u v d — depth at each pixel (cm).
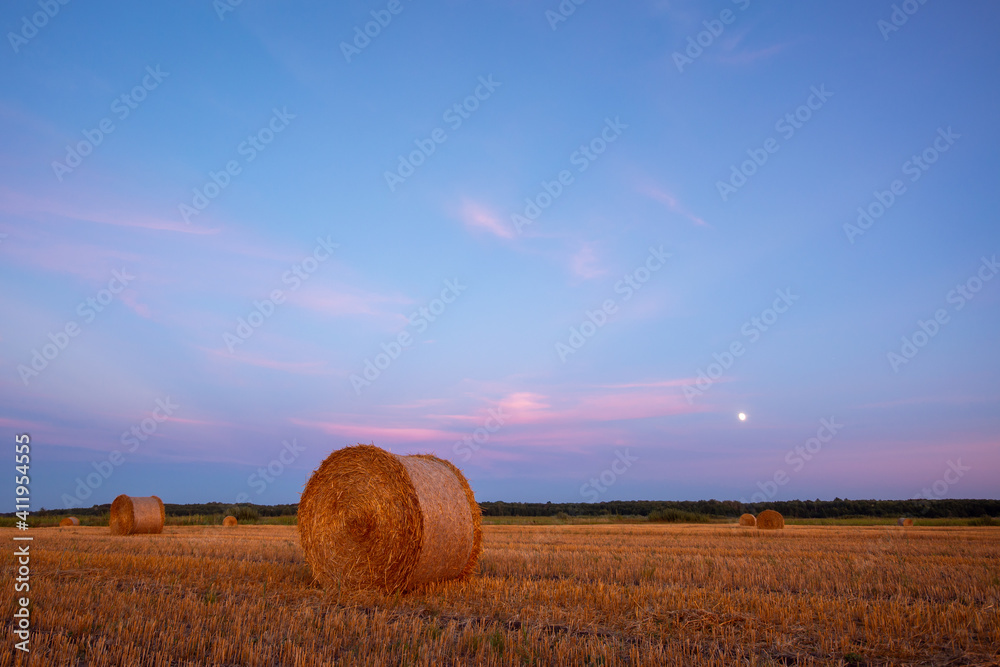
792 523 4031
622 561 1381
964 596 942
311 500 1199
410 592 1077
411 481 1098
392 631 733
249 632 712
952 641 696
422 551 1074
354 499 1136
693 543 1948
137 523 2447
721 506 6012
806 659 653
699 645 694
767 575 1156
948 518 4512
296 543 1852
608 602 888
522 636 706
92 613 768
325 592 1007
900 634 729
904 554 1551
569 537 2255
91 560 1272
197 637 667
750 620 790
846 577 1123
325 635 718
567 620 804
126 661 602
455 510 1146
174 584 1015
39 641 650
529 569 1282
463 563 1166
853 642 708
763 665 626
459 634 730
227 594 954
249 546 1733
